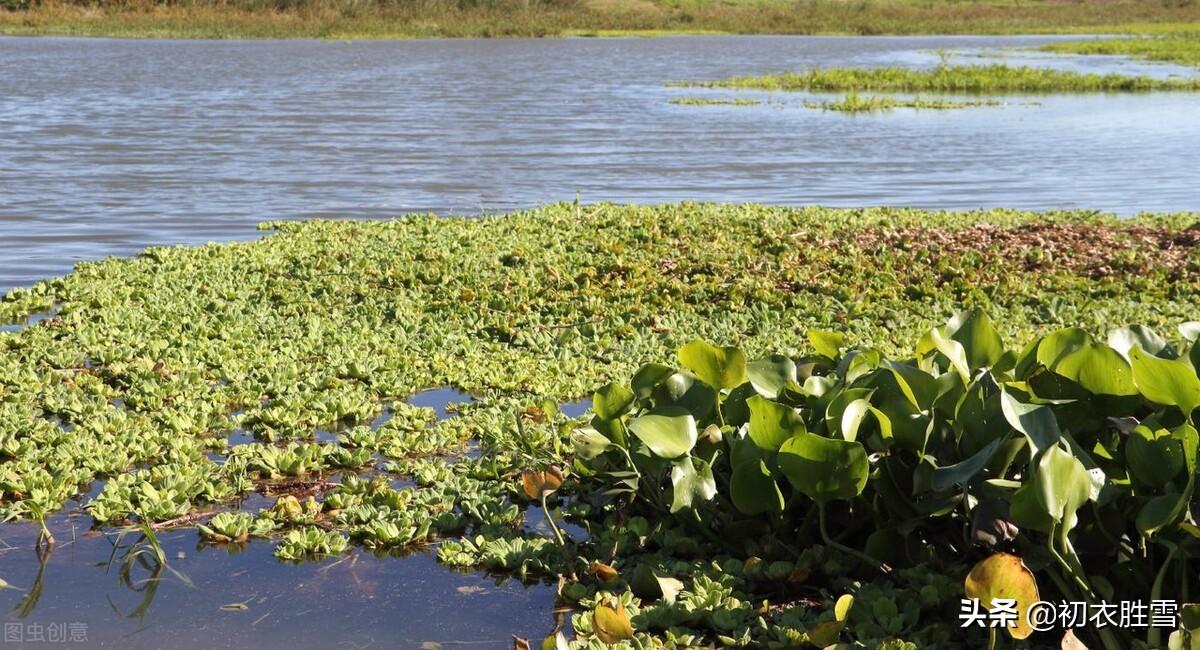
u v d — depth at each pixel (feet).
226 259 30.01
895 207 41.98
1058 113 75.97
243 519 14.33
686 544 13.67
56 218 38.14
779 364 14.85
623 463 14.90
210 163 50.93
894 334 23.63
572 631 12.25
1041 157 55.42
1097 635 11.46
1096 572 12.19
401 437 17.51
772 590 12.97
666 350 22.41
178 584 13.16
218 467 16.24
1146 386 12.39
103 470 16.03
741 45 164.76
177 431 17.56
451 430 17.63
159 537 14.33
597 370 21.13
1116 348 14.07
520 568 13.44
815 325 24.23
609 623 11.41
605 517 14.88
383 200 42.70
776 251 30.91
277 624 12.32
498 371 20.92
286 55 127.34
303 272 28.48
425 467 16.14
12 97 78.95
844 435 12.64
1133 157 55.36
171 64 111.96
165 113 70.59
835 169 51.42
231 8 175.01
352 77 100.27
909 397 13.06
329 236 33.53
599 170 50.65
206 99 79.66
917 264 29.04
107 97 80.23
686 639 11.80
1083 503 11.71
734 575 13.10
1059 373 13.17
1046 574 12.32
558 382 20.22
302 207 41.01
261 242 32.48
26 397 18.94
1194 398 12.14
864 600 12.25
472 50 142.41
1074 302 26.04
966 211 39.29
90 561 13.67
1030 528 11.67
